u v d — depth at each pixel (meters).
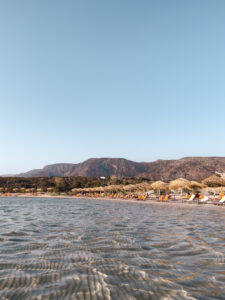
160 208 16.50
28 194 57.69
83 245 4.98
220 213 12.66
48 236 5.95
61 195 56.62
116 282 3.03
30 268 3.53
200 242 5.30
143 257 4.12
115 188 42.25
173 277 3.21
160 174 191.75
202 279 3.14
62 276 3.22
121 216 11.01
